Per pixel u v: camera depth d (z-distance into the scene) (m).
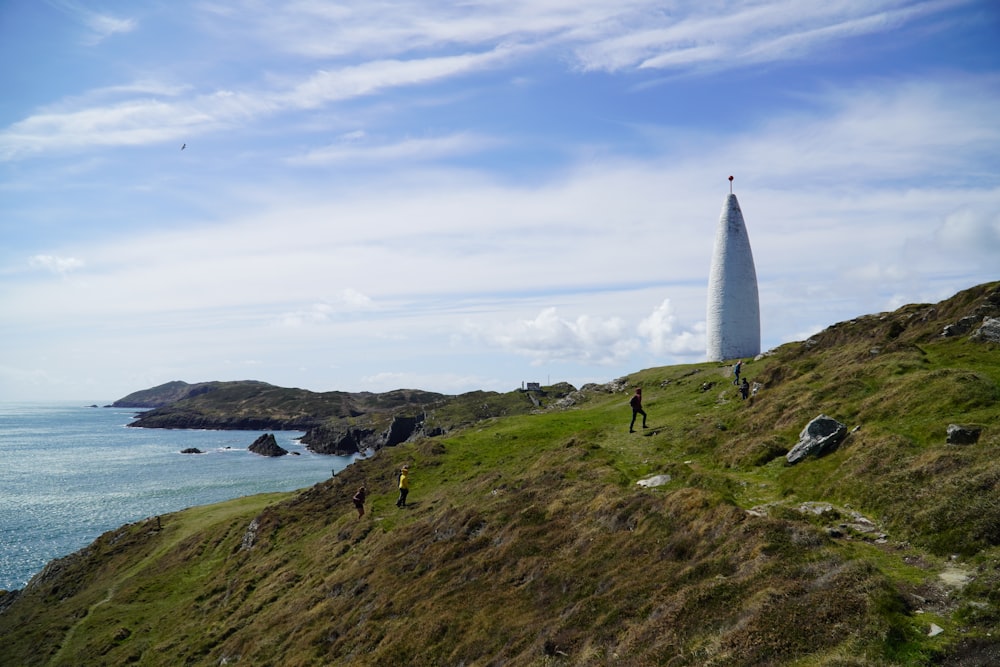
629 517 21.28
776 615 12.20
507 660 16.66
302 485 106.12
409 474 45.16
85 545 72.69
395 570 27.48
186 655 30.94
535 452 40.25
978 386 21.73
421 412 152.25
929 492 16.12
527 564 21.77
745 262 63.09
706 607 13.73
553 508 25.53
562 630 16.34
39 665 36.88
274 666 24.69
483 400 143.88
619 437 36.66
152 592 45.03
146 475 121.88
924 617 11.30
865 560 13.26
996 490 14.62
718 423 32.00
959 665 9.81
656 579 16.55
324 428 180.75
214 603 38.56
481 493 33.66
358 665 20.20
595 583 18.22
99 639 37.72
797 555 14.49
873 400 24.72
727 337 63.31
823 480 20.28
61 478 119.50
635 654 13.48
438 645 19.31
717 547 16.62
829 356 36.62
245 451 169.50
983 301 32.44
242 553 45.84
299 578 35.53
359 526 37.03
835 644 11.00
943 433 19.48
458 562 24.83
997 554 12.75
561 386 144.12
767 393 33.47
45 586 54.44
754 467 24.55
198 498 97.31
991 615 10.77
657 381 60.72
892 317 41.84
